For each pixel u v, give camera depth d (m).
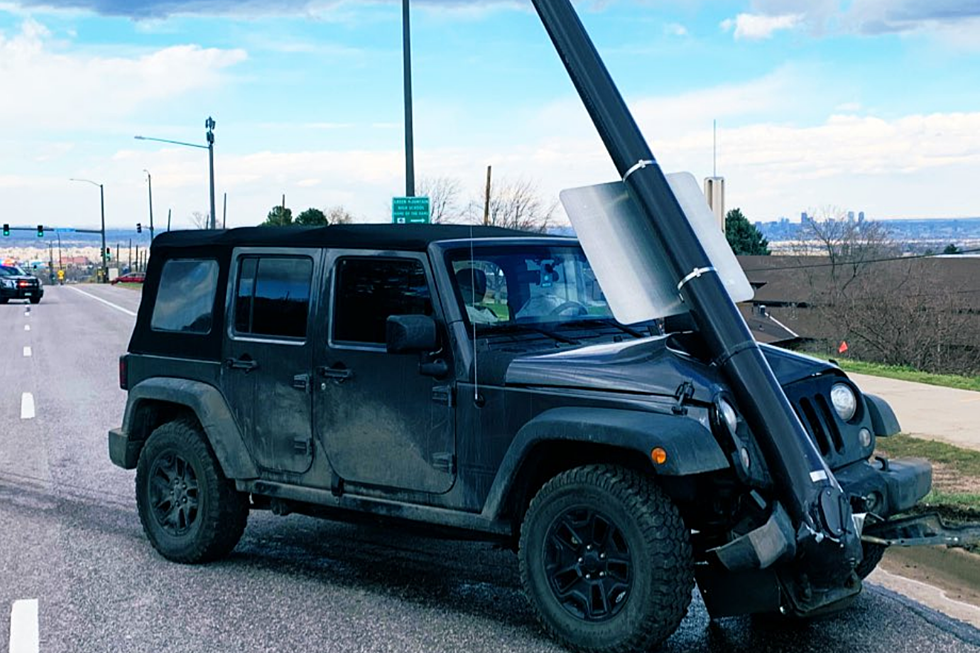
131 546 6.88
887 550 6.76
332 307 5.71
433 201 40.91
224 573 6.23
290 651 4.91
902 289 45.06
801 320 56.72
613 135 5.11
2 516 7.75
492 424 5.05
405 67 22.69
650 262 5.05
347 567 6.36
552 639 5.02
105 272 103.81
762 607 4.57
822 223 56.41
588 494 4.65
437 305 5.28
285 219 61.88
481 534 5.29
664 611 4.46
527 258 5.67
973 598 5.73
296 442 5.84
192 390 6.25
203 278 6.45
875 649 4.89
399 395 5.39
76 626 5.30
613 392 4.72
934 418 10.88
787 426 4.47
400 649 4.92
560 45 5.29
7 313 38.00
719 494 4.72
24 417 12.76
